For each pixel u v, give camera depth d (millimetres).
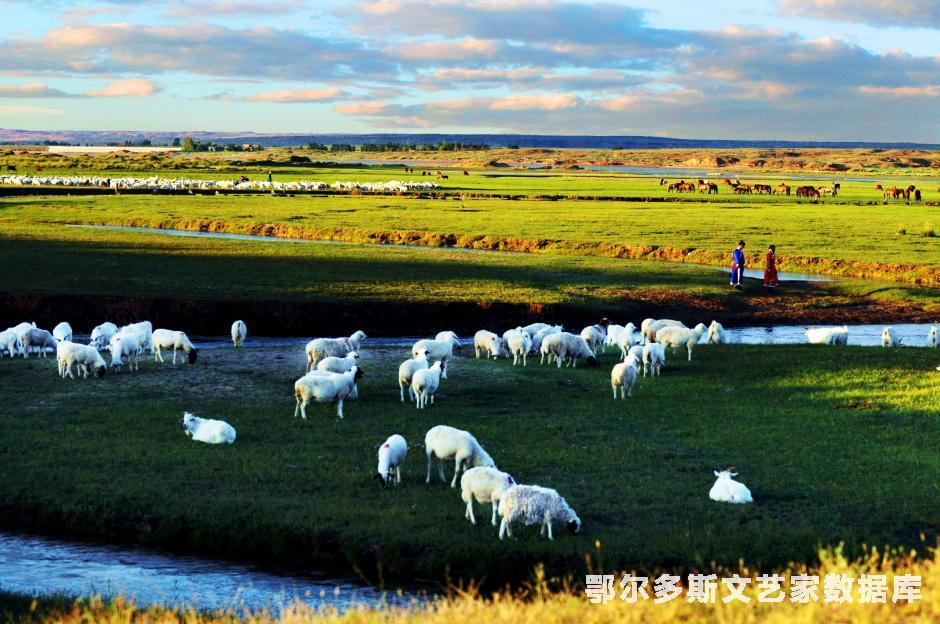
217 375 28547
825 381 28484
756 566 14289
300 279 48125
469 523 16109
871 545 14969
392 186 126812
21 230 71312
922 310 46875
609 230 76625
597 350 34906
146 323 32875
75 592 14055
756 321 44750
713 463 20094
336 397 23672
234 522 16234
